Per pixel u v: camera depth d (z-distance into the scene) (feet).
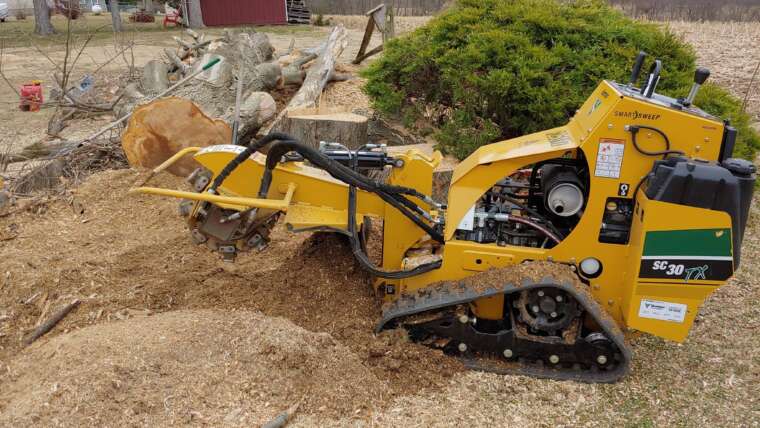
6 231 18.33
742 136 22.27
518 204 13.32
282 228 19.39
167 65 34.22
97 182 21.21
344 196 13.38
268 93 30.73
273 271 15.52
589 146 11.43
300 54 39.86
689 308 11.44
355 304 13.83
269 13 97.91
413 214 13.16
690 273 11.15
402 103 25.23
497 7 23.54
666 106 11.18
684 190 10.67
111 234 18.31
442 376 12.30
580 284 11.82
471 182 12.49
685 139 11.11
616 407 11.67
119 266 16.12
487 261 12.37
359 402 11.25
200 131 21.79
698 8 92.07
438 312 12.42
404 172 13.47
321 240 15.21
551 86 20.34
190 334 12.10
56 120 29.76
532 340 12.26
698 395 12.11
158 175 21.68
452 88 22.21
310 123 22.58
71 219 19.47
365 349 12.50
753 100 37.52
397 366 12.23
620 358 12.16
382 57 25.31
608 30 22.26
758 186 23.62
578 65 20.92
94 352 11.53
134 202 20.38
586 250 12.00
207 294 14.61
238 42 28.84
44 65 53.16
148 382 10.80
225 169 12.81
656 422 11.30
